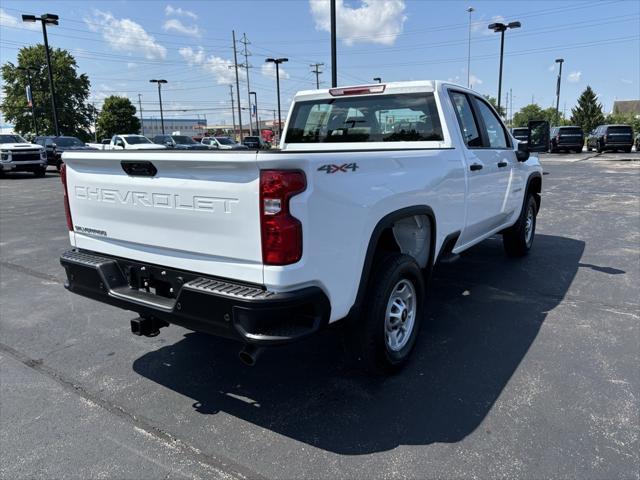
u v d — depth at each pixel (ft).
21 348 13.98
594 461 8.76
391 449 9.25
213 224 9.12
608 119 261.24
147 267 10.53
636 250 23.65
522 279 19.27
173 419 10.44
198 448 9.46
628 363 12.32
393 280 11.04
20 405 11.03
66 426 10.23
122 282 11.23
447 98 14.76
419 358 12.81
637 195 42.16
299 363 12.84
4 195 51.01
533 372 11.96
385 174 10.71
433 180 12.70
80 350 13.83
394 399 10.95
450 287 18.39
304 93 17.13
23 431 10.05
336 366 12.63
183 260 9.84
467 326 14.78
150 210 10.09
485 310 16.05
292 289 8.70
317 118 17.07
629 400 10.66
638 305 16.33
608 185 49.52
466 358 12.76
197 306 9.19
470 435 9.60
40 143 90.84
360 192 9.86
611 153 109.09
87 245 11.82
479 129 16.56
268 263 8.56
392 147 15.35
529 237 23.06
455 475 8.51
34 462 9.10
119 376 12.34
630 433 9.54
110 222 11.04
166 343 14.28
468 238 16.39
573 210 35.42
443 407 10.59
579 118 259.39
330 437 9.67
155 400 11.20
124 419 10.46
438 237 13.46
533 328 14.56
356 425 10.03
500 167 17.66
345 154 9.46
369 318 10.84
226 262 9.16
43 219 35.73
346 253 9.63
